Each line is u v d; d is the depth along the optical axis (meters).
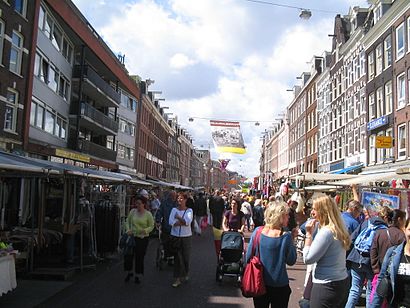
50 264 10.24
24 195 11.76
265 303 4.76
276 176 75.19
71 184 10.55
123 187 16.48
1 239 9.13
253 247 4.84
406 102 23.44
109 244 11.50
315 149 45.88
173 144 84.31
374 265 5.69
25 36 21.92
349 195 16.28
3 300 7.21
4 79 19.95
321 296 4.35
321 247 4.32
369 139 29.19
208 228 23.97
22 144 21.73
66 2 26.84
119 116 44.53
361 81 31.16
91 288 8.38
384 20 26.11
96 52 32.72
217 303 7.43
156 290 8.35
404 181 14.05
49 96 26.12
